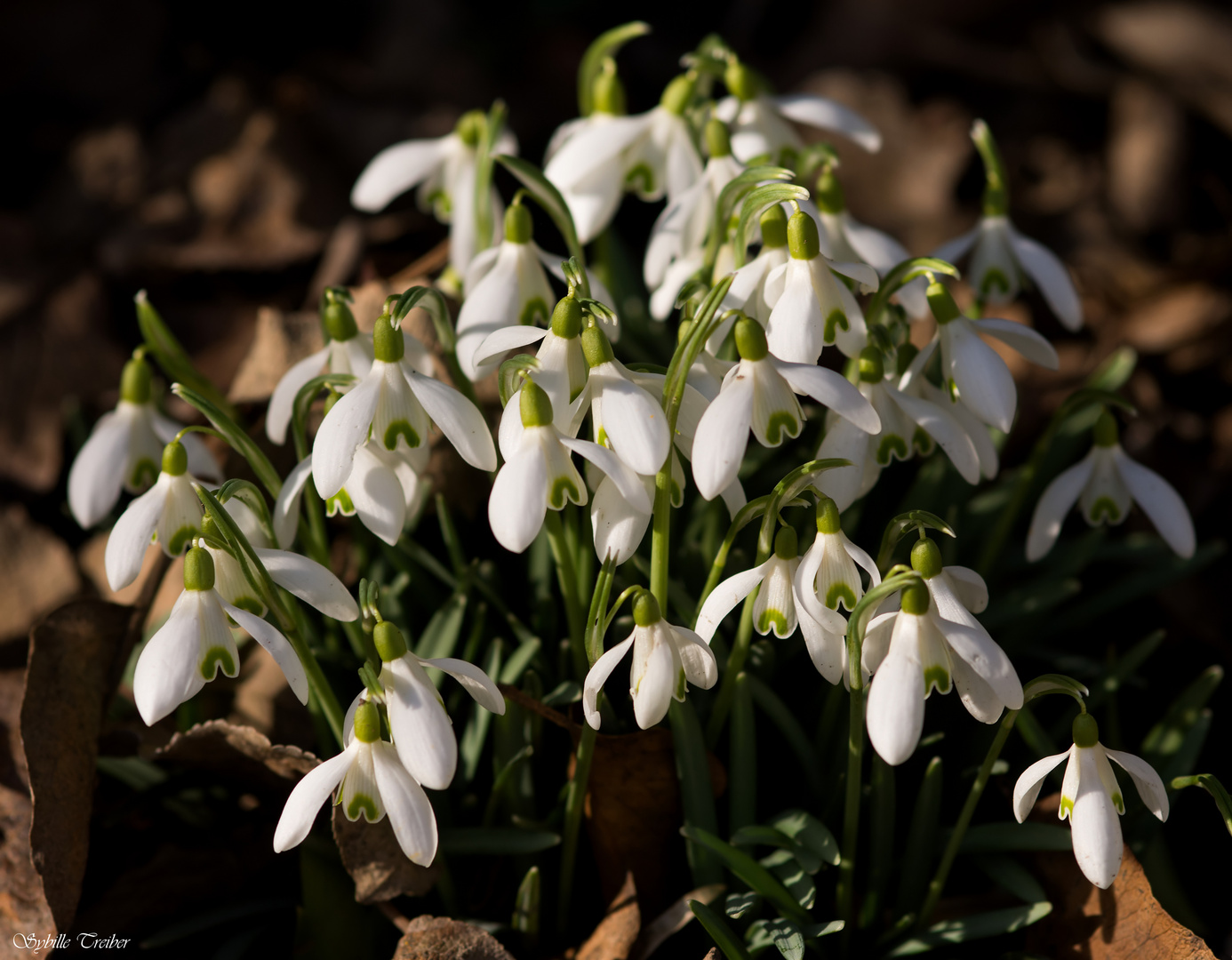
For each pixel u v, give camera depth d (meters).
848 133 0.68
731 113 0.69
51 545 0.75
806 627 0.61
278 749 0.64
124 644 0.67
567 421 0.60
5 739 0.68
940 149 1.09
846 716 0.66
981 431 0.64
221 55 1.21
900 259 0.66
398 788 0.60
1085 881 0.64
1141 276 0.96
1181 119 1.16
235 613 0.60
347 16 1.28
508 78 1.23
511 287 0.65
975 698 0.61
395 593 0.67
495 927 0.64
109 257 0.95
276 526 0.62
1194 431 0.87
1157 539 0.72
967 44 1.24
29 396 0.86
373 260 0.86
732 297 0.62
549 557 0.68
